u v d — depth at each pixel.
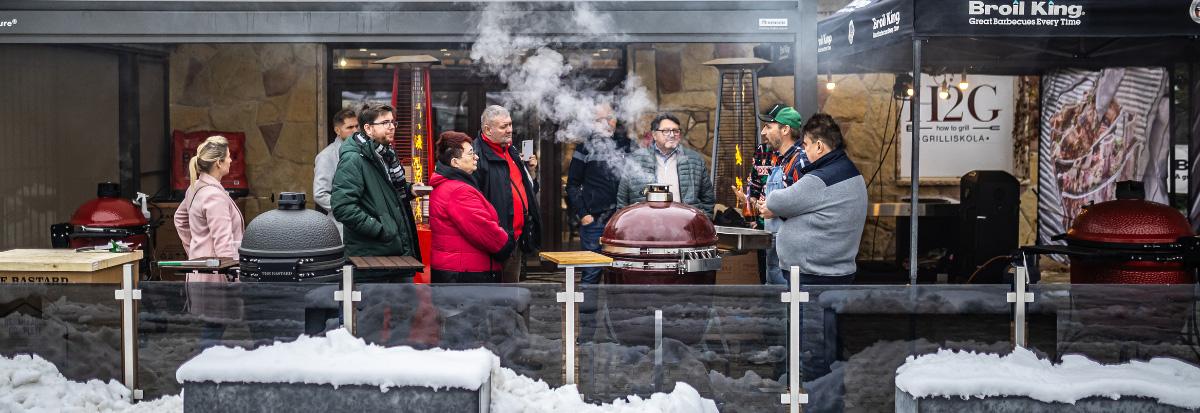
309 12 7.12
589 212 7.45
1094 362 4.53
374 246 5.76
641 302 4.54
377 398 4.16
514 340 4.54
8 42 7.02
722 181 8.30
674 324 4.54
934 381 4.18
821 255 5.26
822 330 4.54
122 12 7.07
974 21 5.55
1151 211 6.12
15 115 8.21
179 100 9.41
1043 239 10.13
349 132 6.77
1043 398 4.14
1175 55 8.22
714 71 9.53
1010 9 5.53
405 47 8.80
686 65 9.52
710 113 9.57
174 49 9.35
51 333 4.59
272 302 4.53
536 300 4.54
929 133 10.38
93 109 8.79
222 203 5.68
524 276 9.01
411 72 8.29
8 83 8.16
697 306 4.54
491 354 4.46
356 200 5.66
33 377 4.53
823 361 4.55
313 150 9.42
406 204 6.11
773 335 4.55
